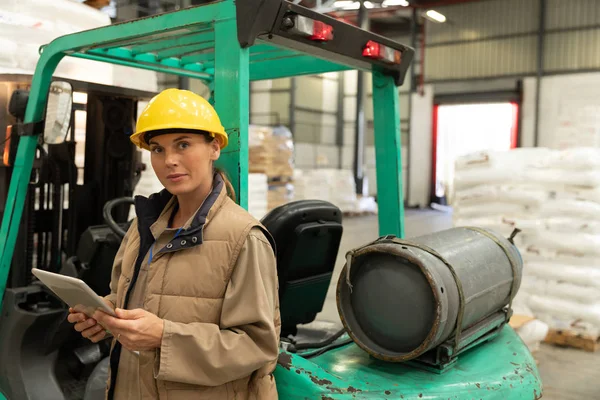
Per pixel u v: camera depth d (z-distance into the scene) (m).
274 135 11.46
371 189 20.45
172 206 1.62
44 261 3.02
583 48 15.77
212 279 1.46
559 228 4.57
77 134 4.52
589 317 4.48
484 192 4.93
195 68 3.01
